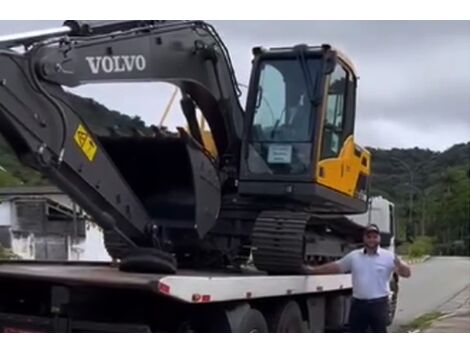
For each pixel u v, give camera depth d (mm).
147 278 6668
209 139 9664
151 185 8625
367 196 11414
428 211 74688
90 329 6980
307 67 9273
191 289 6621
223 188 9633
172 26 8344
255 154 9328
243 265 9805
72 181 7070
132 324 6996
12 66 6402
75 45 7027
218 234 9633
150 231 8039
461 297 19188
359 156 10750
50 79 6742
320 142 9211
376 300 8633
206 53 8844
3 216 24422
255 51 9492
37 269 7840
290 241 8953
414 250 42938
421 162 85375
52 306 7102
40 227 24203
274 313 8578
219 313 7312
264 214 9273
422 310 16219
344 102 9883
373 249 8703
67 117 6875
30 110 6543
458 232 73938
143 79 7844
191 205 8508
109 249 9383
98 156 7293
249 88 9430
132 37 7727
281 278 8297
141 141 8297
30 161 6633
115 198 7555
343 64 9734
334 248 11547
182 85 8766
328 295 10445
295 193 9133
